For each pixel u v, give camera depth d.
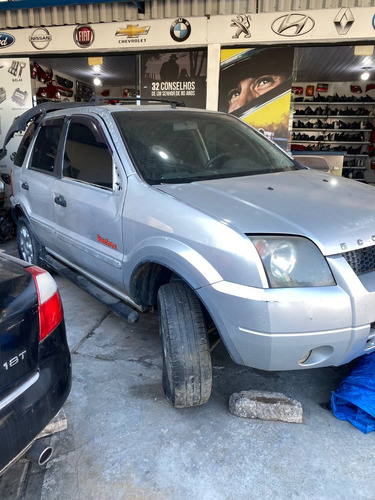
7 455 1.39
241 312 1.82
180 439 2.09
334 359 1.93
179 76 6.34
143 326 3.31
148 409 2.31
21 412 1.45
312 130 11.70
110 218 2.58
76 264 3.35
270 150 3.19
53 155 3.48
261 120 6.24
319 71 10.07
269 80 6.05
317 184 2.54
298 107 11.87
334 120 11.83
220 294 1.87
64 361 1.71
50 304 1.66
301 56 8.25
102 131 2.79
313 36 5.69
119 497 1.77
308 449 2.01
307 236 1.87
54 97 8.79
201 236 1.96
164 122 2.94
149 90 6.50
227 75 6.12
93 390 2.47
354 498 1.74
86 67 8.85
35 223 3.78
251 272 1.80
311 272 1.83
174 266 2.08
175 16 6.03
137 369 2.70
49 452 1.57
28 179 3.85
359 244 1.91
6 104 7.19
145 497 1.76
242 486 1.81
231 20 5.86
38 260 4.08
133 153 2.58
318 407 2.32
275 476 1.86
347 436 2.09
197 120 3.11
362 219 2.06
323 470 1.88
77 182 3.01
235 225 1.91
